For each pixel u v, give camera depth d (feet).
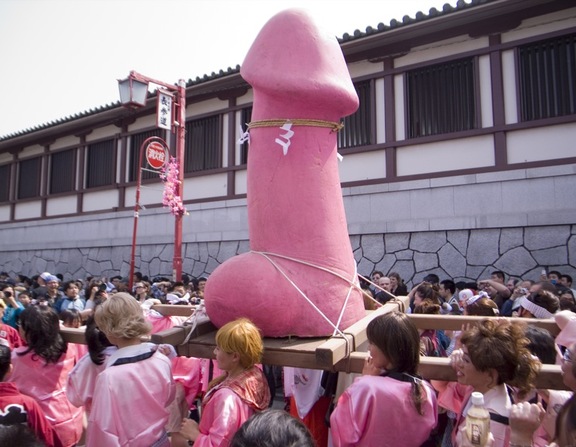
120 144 47.55
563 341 9.23
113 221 46.34
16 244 55.11
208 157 41.52
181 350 8.09
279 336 7.89
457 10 27.43
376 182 32.17
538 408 6.19
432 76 31.12
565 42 27.04
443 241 29.50
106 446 7.36
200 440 6.87
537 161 27.32
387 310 9.37
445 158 30.25
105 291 25.81
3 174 59.31
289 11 8.67
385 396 6.73
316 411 9.95
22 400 7.92
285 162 8.34
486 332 7.04
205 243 40.14
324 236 8.27
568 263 25.84
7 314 21.66
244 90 39.37
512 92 28.37
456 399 8.75
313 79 8.18
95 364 9.43
